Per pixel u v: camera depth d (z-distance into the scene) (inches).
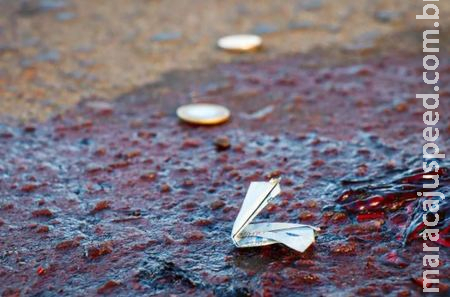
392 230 26.0
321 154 28.4
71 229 26.4
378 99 30.5
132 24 34.9
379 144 28.6
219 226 26.3
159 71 32.2
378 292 24.8
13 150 28.8
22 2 36.4
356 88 31.1
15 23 34.9
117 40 33.9
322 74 31.9
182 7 36.2
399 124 29.4
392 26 34.5
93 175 27.9
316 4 36.1
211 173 27.9
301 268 25.3
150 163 28.3
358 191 26.7
